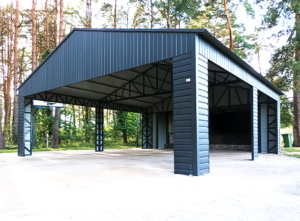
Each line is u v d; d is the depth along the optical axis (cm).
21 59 2238
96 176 543
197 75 561
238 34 1736
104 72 793
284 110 1927
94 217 275
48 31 1916
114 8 1973
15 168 690
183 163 560
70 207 315
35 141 1680
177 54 598
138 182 470
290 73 1644
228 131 1520
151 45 661
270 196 357
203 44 598
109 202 335
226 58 716
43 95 1184
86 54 866
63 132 2145
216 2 1537
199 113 558
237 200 336
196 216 273
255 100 937
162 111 1691
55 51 996
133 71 1112
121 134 2538
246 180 482
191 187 422
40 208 313
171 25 1959
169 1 1717
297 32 1511
